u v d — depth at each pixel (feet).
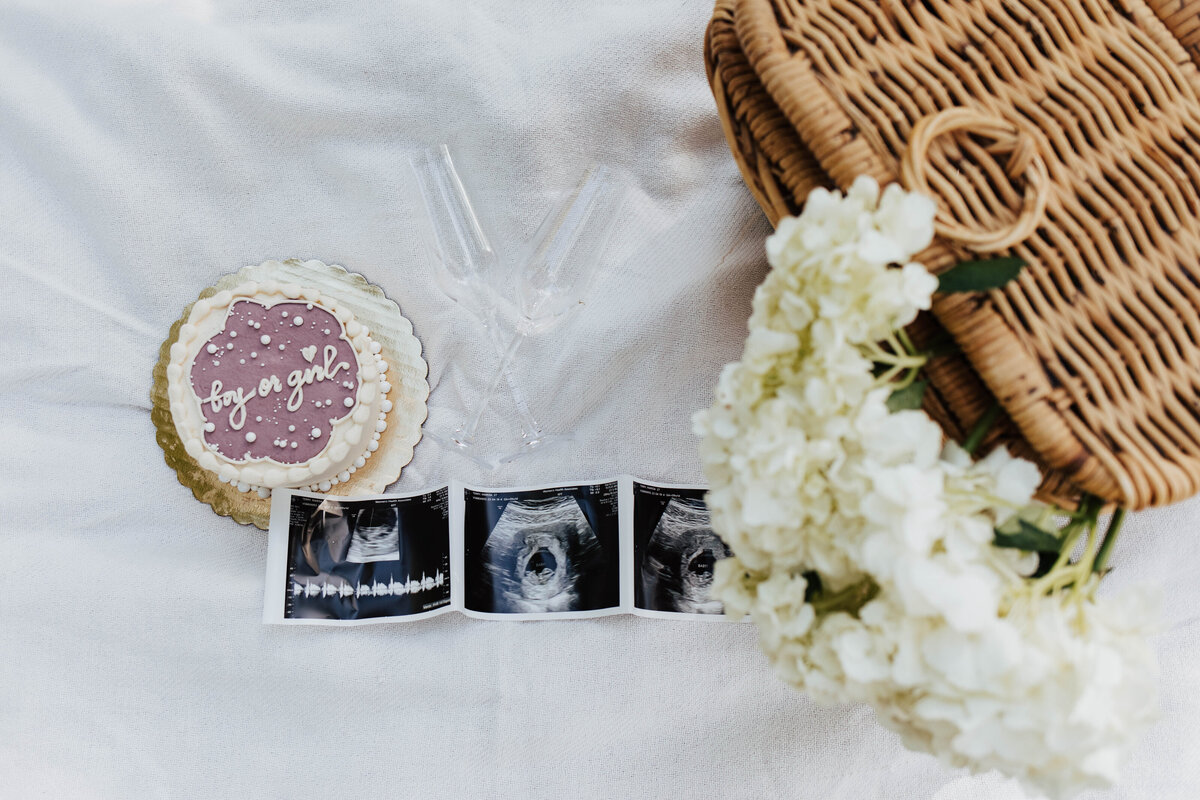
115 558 3.60
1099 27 2.39
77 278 3.70
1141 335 2.15
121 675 3.60
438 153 3.27
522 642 3.57
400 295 3.67
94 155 3.65
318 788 3.58
